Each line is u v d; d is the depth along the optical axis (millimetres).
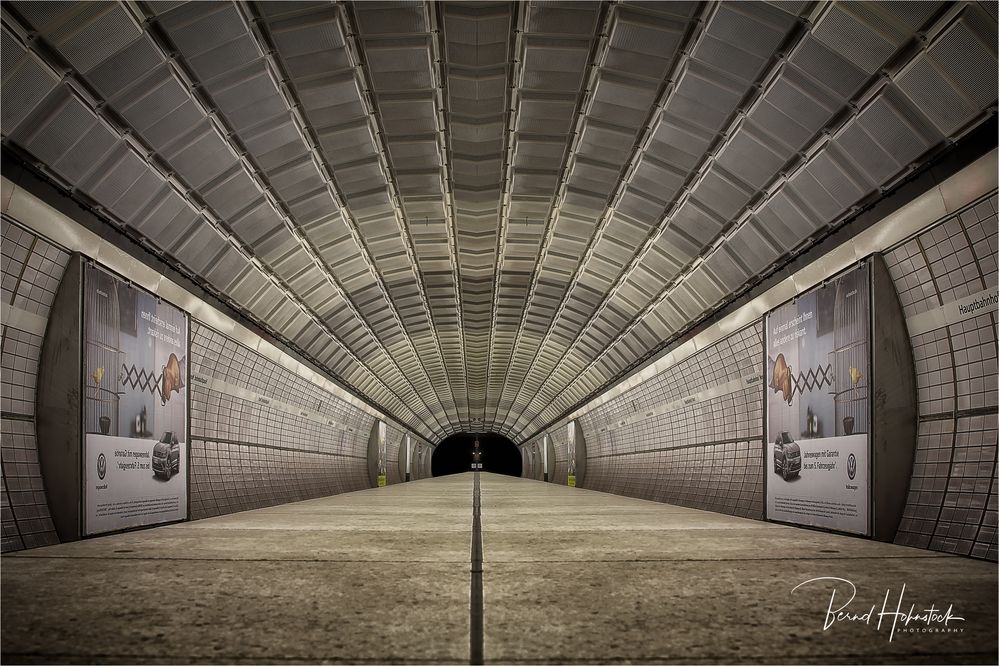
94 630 3195
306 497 20016
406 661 2713
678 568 5070
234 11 5984
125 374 8203
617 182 9984
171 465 9383
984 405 6125
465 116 8266
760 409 11750
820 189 7648
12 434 6703
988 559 5520
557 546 6535
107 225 7762
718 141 7980
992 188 5734
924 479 6629
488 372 32312
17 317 6785
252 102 7262
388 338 22047
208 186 8539
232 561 5477
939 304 6656
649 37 6539
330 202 10461
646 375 18625
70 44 5504
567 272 15086
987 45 5008
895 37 5402
